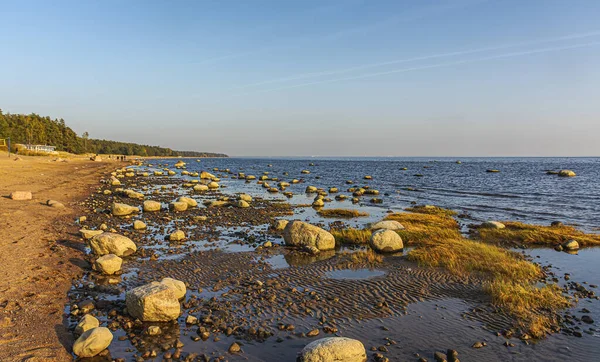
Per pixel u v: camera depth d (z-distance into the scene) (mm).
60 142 165000
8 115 150125
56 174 60250
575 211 35656
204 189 51344
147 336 9977
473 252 18984
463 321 11477
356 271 16484
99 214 28734
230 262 17344
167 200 40062
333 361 8438
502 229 25750
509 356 9500
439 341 10234
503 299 12977
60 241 19000
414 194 50156
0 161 69938
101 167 93688
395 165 158875
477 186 60656
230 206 36469
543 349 9875
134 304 10961
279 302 12641
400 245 20516
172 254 18500
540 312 12148
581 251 21016
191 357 8914
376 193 50188
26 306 11172
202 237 22469
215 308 11930
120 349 9305
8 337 9328
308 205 38625
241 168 128750
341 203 41219
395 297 13383
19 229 20469
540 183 65312
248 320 11172
